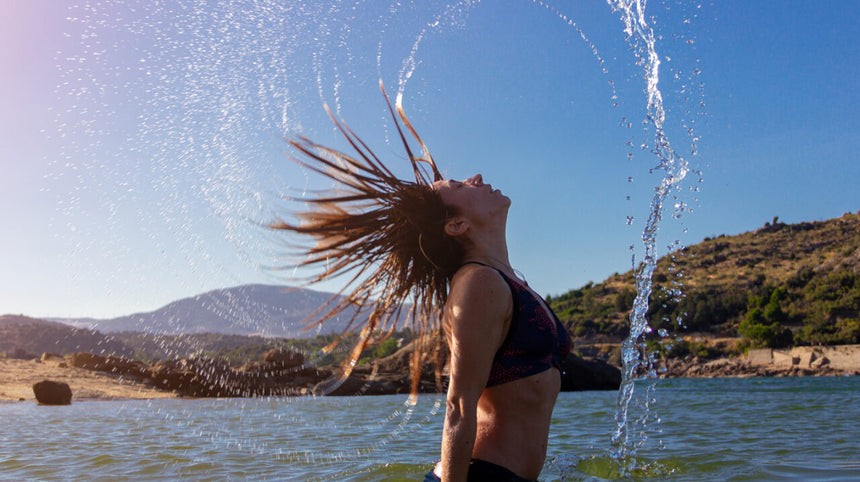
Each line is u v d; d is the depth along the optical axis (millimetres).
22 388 17234
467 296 2162
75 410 11328
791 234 137250
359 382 22781
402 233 2535
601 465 4254
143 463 4707
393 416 9062
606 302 112438
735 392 22438
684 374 91000
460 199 2484
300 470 4297
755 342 91625
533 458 2256
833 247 123312
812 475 3789
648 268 4566
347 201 2510
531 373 2244
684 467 4145
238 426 7547
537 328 2260
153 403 11820
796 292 104125
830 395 18141
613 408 12023
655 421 8641
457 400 2107
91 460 4906
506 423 2250
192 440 6227
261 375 12008
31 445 5926
